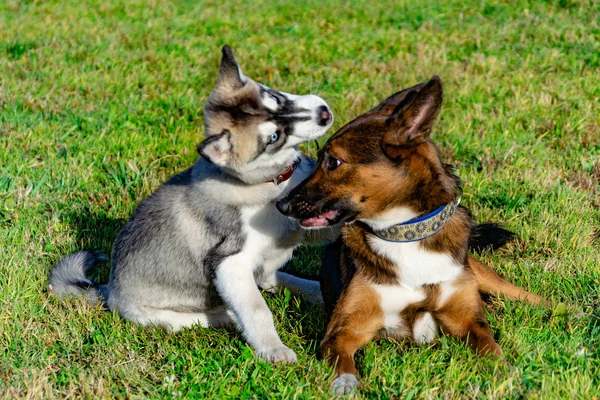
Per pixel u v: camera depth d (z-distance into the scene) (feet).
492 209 21.85
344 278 16.57
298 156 18.01
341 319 15.90
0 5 44.14
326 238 18.57
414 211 15.43
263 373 14.83
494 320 16.56
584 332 15.65
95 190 23.26
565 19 37.17
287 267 20.44
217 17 41.78
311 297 18.70
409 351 15.74
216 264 16.88
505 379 13.92
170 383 14.62
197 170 17.78
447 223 16.02
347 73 32.22
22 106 28.63
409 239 15.65
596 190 22.49
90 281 18.92
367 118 15.47
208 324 18.03
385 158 14.98
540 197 21.91
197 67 33.09
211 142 15.88
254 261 17.16
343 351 15.21
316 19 41.19
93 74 31.86
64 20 40.78
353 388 14.12
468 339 15.69
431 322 16.55
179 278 17.63
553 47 33.63
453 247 16.05
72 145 25.63
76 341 16.43
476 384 13.89
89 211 22.30
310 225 15.60
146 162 24.66
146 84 30.94
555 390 13.48
